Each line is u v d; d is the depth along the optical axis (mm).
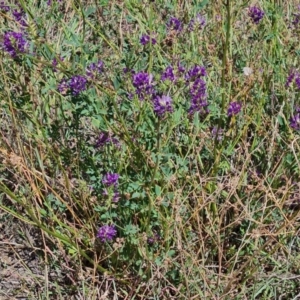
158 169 854
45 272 878
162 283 876
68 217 979
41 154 912
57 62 928
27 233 944
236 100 990
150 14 1057
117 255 868
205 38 1140
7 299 915
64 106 912
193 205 929
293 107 990
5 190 796
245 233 859
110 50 1135
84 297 867
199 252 855
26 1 1219
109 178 818
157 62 1047
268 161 919
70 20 1224
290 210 960
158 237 864
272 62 1059
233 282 862
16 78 900
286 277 852
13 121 876
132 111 875
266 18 1142
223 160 947
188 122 919
